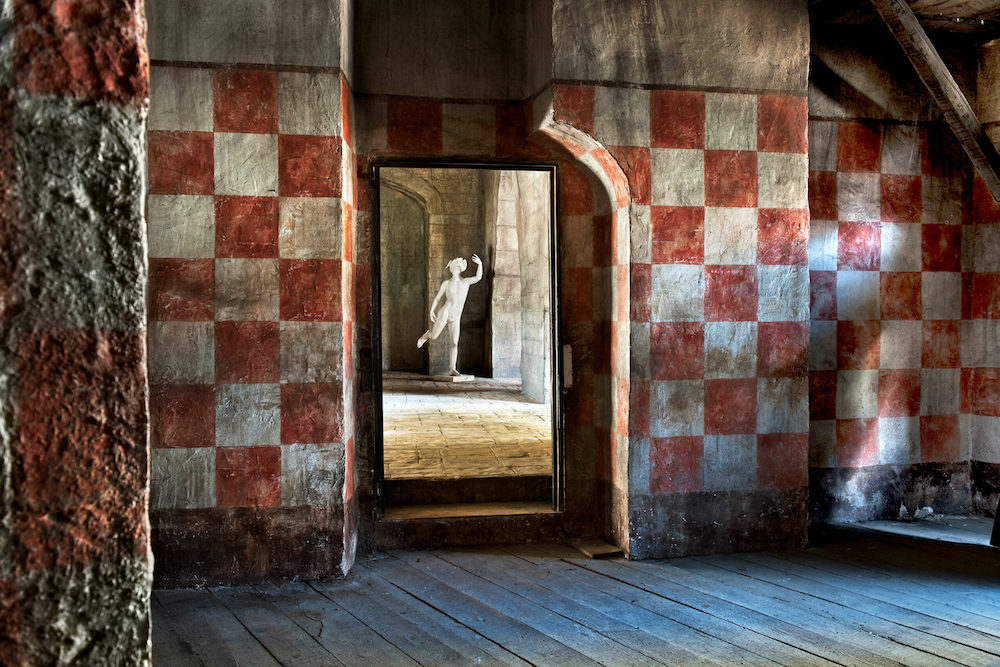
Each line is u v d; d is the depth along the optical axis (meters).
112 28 1.14
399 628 3.63
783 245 4.79
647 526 4.68
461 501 5.31
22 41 1.09
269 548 4.22
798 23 4.76
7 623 1.07
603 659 3.30
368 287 4.82
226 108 4.12
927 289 5.68
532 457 6.10
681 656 3.33
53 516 1.09
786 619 3.75
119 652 1.13
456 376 13.14
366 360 4.82
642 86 4.57
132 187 1.16
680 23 4.61
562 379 5.04
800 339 4.83
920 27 4.58
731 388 4.75
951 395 5.75
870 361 5.58
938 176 5.68
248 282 4.16
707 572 4.44
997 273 5.61
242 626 3.65
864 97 5.54
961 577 4.37
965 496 5.79
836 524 5.50
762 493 4.82
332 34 4.18
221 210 4.13
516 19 4.99
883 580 4.31
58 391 1.10
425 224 14.88
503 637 3.53
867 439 5.59
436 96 4.89
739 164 4.71
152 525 4.14
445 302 13.77
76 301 1.11
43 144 1.10
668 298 4.66
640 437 4.66
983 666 3.24
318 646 3.44
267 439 4.20
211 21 4.10
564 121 4.46
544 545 4.96
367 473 4.82
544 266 9.73
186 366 4.14
